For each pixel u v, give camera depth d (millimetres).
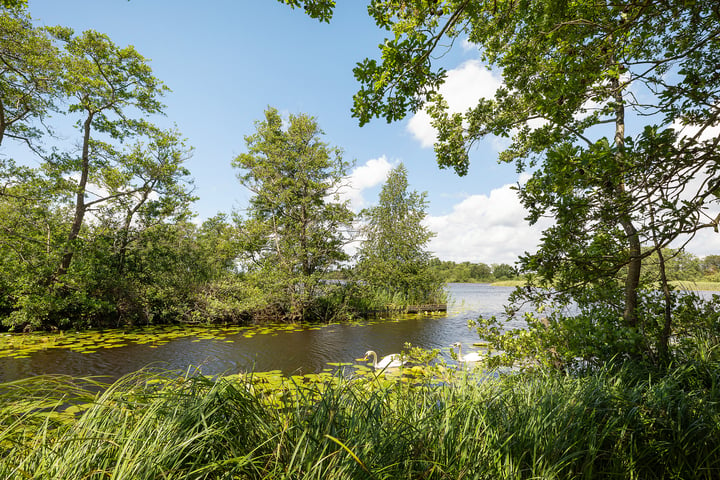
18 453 1710
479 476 1824
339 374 2439
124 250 16156
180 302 15477
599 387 3148
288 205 17672
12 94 12547
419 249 22203
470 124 5039
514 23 3689
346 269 18266
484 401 2742
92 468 1554
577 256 3004
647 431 2688
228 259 19203
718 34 2623
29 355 8945
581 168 2566
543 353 4613
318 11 2844
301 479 1545
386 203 23188
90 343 10555
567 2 2918
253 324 15367
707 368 3713
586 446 2350
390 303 19766
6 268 11922
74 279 12695
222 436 1807
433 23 2877
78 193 14062
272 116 17578
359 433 1891
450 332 13375
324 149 17828
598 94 3293
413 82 2689
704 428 2641
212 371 7805
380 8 2717
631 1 2518
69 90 13133
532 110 4477
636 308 4613
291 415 2061
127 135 15586
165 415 1992
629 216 2617
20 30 11500
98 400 2086
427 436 2096
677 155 2271
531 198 2938
